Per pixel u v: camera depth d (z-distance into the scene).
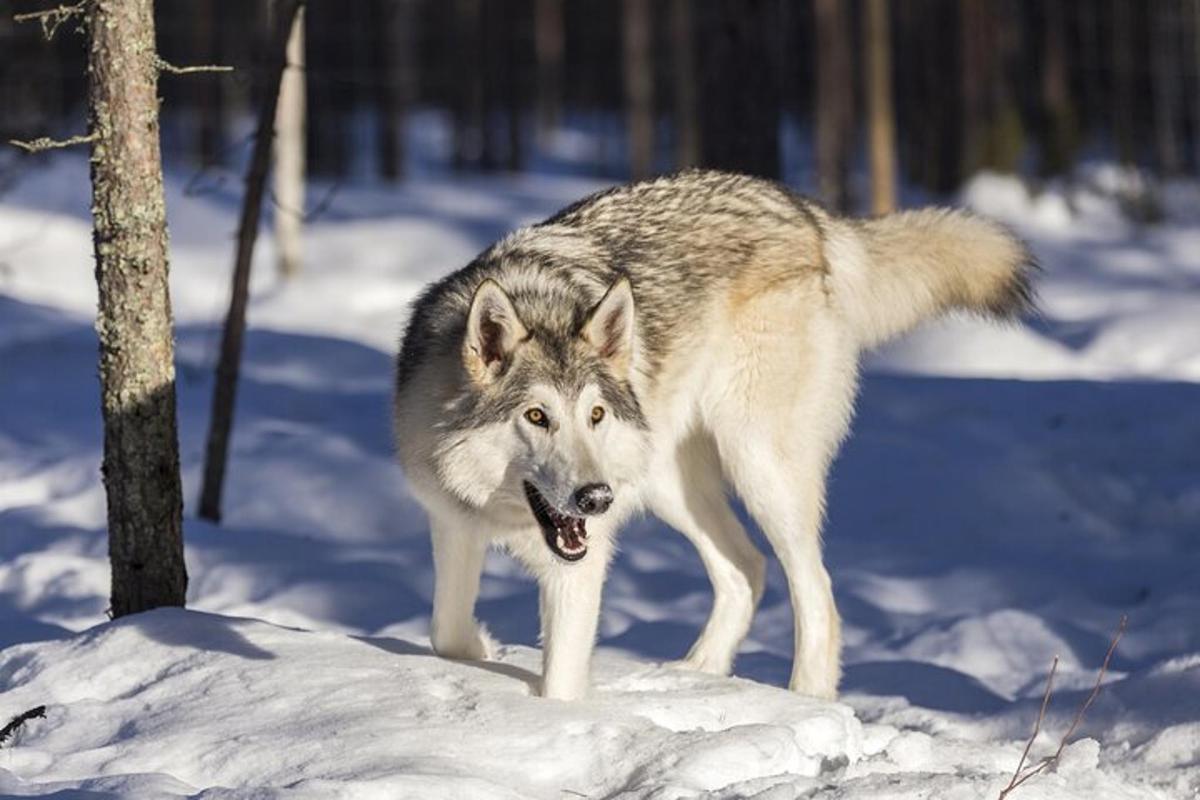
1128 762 10.22
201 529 15.94
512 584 14.95
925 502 18.11
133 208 10.38
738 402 11.60
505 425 9.46
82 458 18.36
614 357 9.85
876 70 45.88
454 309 10.24
